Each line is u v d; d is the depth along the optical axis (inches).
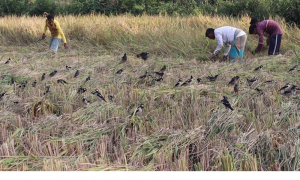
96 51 445.1
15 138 192.2
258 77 287.1
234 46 345.4
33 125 207.6
